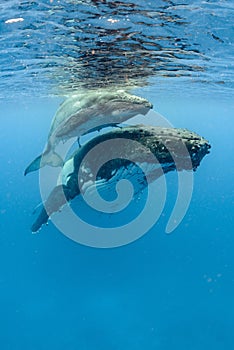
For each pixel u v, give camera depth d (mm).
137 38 8391
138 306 15180
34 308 15789
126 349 11922
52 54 9633
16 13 6992
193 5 6594
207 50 9422
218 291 16953
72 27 7688
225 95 19391
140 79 13086
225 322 13586
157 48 9188
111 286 17531
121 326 13477
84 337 12828
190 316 14125
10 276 21047
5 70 11609
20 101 21359
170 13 6965
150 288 17391
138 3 6500
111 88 13617
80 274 19344
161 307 15055
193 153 6359
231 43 8766
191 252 25219
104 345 12250
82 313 14773
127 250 22141
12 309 15883
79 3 6531
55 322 14195
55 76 12336
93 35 8125
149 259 21812
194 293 16719
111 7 6656
